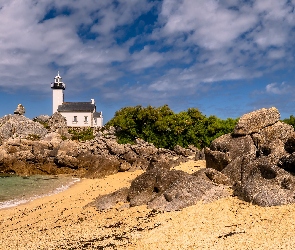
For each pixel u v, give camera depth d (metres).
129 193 25.17
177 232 16.00
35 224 23.28
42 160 57.72
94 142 63.75
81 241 17.05
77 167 56.78
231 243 13.57
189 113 76.88
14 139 62.06
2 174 56.78
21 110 84.69
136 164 53.19
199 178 22.34
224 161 27.97
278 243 12.95
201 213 18.48
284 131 29.84
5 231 22.11
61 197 34.25
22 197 35.38
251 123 29.92
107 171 51.94
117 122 76.00
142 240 15.42
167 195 21.73
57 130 83.19
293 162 19.80
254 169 21.20
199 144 73.44
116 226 19.22
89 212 24.41
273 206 17.50
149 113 74.19
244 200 19.28
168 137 73.69
